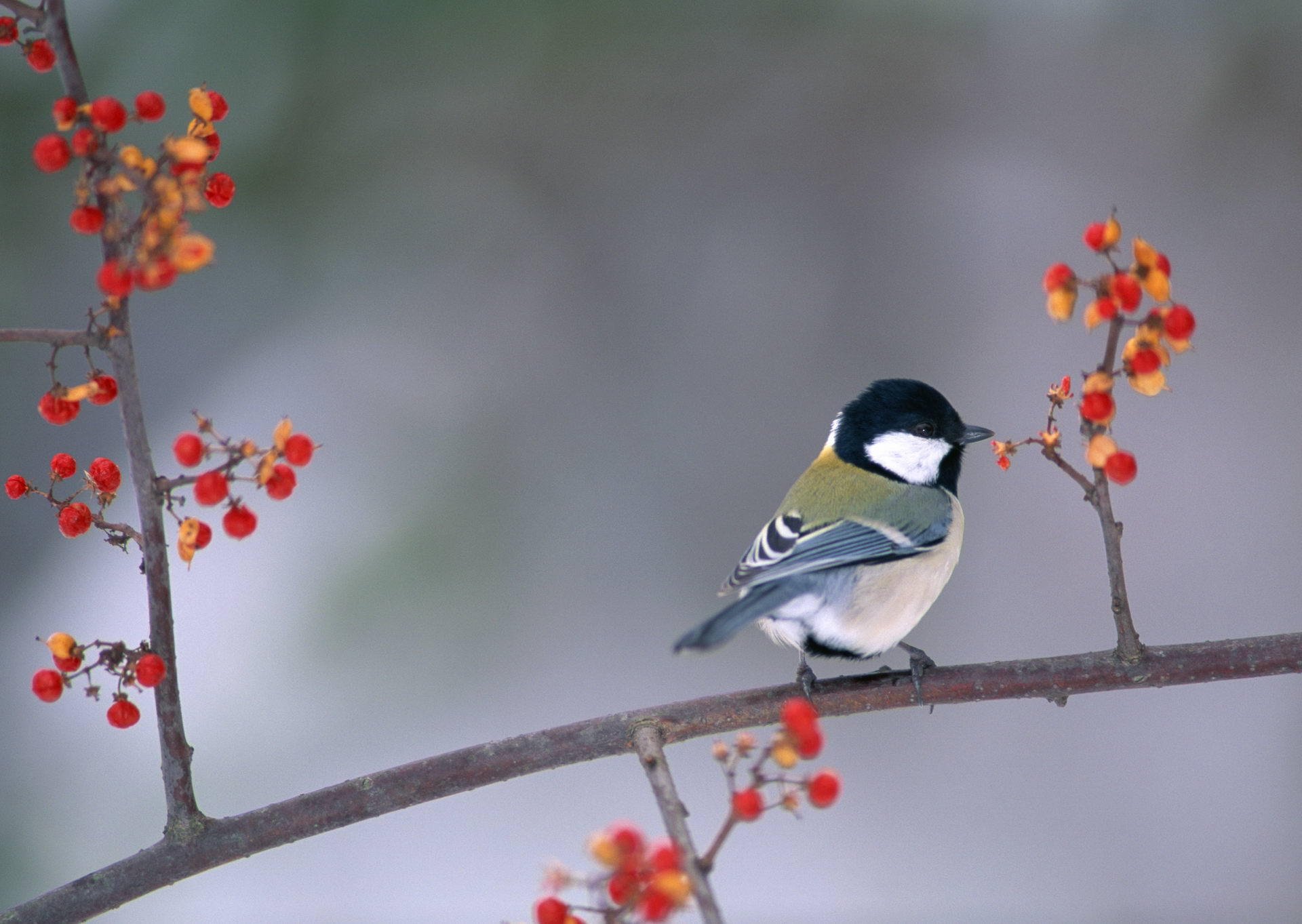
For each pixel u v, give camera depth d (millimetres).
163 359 7875
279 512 7316
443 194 8531
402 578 7191
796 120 8883
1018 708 7277
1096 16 8562
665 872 5883
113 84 7621
